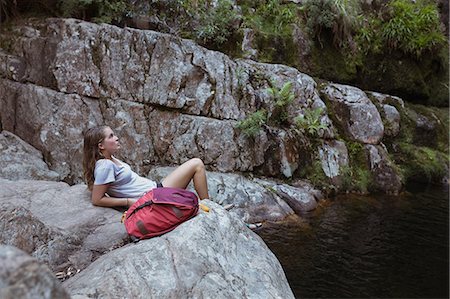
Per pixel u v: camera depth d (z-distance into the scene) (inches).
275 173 286.7
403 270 182.2
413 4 412.5
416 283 171.3
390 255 196.9
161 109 276.2
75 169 254.7
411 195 301.4
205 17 324.5
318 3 359.6
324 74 365.7
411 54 395.9
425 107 399.9
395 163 334.6
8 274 43.6
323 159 301.1
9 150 239.3
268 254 112.0
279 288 101.4
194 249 93.4
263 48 347.9
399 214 257.3
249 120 280.7
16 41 272.4
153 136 273.0
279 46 352.5
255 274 99.7
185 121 277.0
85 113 259.9
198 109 280.4
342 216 251.9
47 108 257.0
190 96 280.1
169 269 87.3
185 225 100.3
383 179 309.9
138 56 273.4
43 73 263.7
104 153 140.3
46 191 142.4
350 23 370.3
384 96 366.6
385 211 262.7
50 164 251.4
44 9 295.0
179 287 84.1
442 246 208.1
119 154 262.7
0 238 99.1
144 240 100.7
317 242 211.3
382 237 218.8
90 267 92.1
